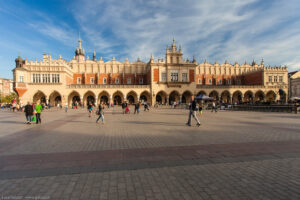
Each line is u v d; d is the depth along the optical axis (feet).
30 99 150.10
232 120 53.11
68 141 26.68
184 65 172.14
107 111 101.24
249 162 17.75
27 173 15.20
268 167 16.49
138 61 205.26
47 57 170.09
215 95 196.75
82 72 185.16
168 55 171.42
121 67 192.34
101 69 188.85
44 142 26.11
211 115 71.20
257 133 32.32
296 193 12.00
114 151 21.48
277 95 181.16
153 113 83.87
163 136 30.01
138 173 15.20
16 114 83.82
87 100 176.55
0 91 325.42
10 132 34.45
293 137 28.81
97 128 38.86
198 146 23.53
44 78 153.99
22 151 21.57
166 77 169.58
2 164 17.29
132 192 12.15
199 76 204.33
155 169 16.06
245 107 106.52
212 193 12.02
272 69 183.11
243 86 179.11
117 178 14.25
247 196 11.64
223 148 22.59
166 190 12.42
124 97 164.35
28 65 151.43
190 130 35.81
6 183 13.43
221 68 209.15
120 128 38.68
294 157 19.24
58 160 18.37
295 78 209.46
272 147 22.97
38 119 47.73
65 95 155.74
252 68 215.72
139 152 21.03
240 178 14.24
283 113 81.87
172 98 185.88
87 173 15.20
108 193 12.01
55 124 45.75
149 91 168.66
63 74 155.63
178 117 63.46
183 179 14.08
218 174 14.99
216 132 33.47
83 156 19.62
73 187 12.82
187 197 11.53
